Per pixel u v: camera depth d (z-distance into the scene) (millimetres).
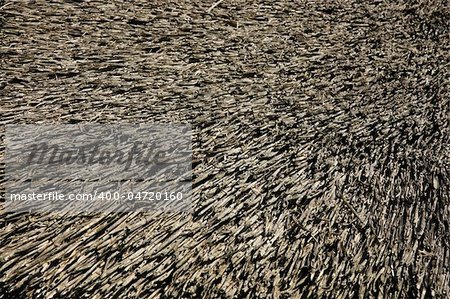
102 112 1357
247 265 1211
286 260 1243
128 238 1185
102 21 1536
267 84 1554
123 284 1131
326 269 1257
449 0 1934
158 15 1597
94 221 1188
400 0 1930
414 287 1293
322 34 1756
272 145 1413
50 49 1444
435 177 1481
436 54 1803
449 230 1400
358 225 1340
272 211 1300
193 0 1666
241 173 1342
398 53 1776
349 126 1523
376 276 1280
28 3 1498
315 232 1297
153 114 1388
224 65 1554
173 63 1510
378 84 1668
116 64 1462
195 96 1452
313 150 1438
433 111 1632
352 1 1881
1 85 1344
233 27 1659
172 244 1198
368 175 1432
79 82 1403
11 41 1426
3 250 1115
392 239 1346
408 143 1535
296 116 1500
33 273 1106
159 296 1134
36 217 1166
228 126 1420
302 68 1633
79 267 1132
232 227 1252
